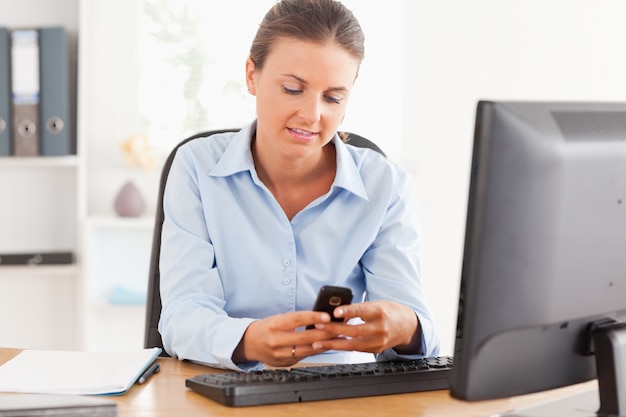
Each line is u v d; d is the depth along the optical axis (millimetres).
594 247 1172
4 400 1160
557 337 1187
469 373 1123
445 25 3625
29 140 3314
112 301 3404
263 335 1448
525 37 3582
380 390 1384
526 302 1125
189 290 1688
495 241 1092
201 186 1771
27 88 3295
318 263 1777
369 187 1813
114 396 1358
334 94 1588
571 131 1132
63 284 3555
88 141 3602
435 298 3670
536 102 1126
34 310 3553
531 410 1281
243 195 1771
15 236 3562
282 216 1753
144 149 3430
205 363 1562
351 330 1443
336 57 1556
